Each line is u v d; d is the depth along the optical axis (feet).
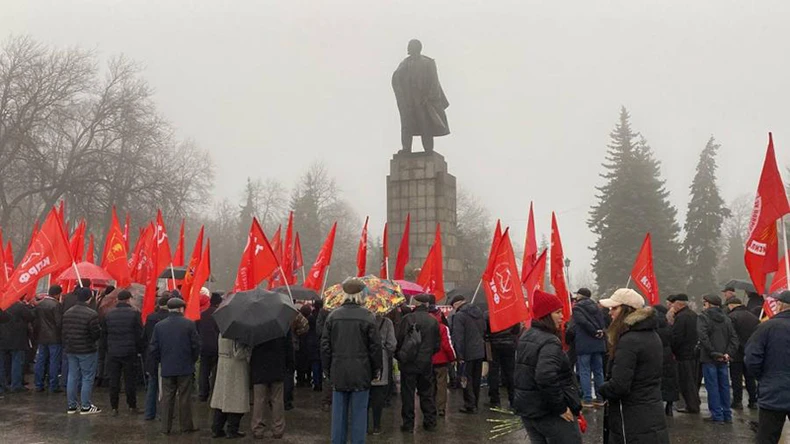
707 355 32.99
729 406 32.89
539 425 17.98
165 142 137.59
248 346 28.25
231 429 28.60
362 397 25.48
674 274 147.64
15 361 40.37
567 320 32.76
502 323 29.12
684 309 34.32
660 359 18.12
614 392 17.99
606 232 152.66
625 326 18.39
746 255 28.63
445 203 72.79
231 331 26.61
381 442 28.27
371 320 25.55
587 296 35.81
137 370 43.50
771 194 28.19
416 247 72.43
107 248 41.68
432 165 73.00
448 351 34.30
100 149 121.90
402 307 34.65
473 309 35.42
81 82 120.26
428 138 74.79
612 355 18.67
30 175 114.11
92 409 33.86
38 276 35.06
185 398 29.68
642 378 17.95
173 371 29.25
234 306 27.09
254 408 28.60
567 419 17.74
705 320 32.65
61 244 35.50
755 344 21.02
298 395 40.57
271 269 31.27
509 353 35.81
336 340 25.27
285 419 33.14
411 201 73.41
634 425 17.84
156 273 38.55
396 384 43.01
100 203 119.96
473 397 35.17
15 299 34.83
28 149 112.88
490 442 28.32
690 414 35.12
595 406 34.94
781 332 20.54
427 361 30.30
